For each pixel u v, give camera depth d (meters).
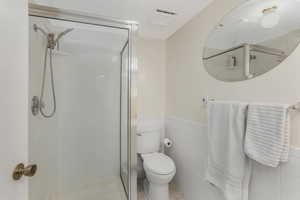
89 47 1.77
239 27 1.21
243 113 1.06
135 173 1.54
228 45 1.30
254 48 1.10
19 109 0.59
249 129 1.01
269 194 0.98
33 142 1.35
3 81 0.50
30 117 1.29
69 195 1.75
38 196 1.45
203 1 1.47
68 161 1.82
